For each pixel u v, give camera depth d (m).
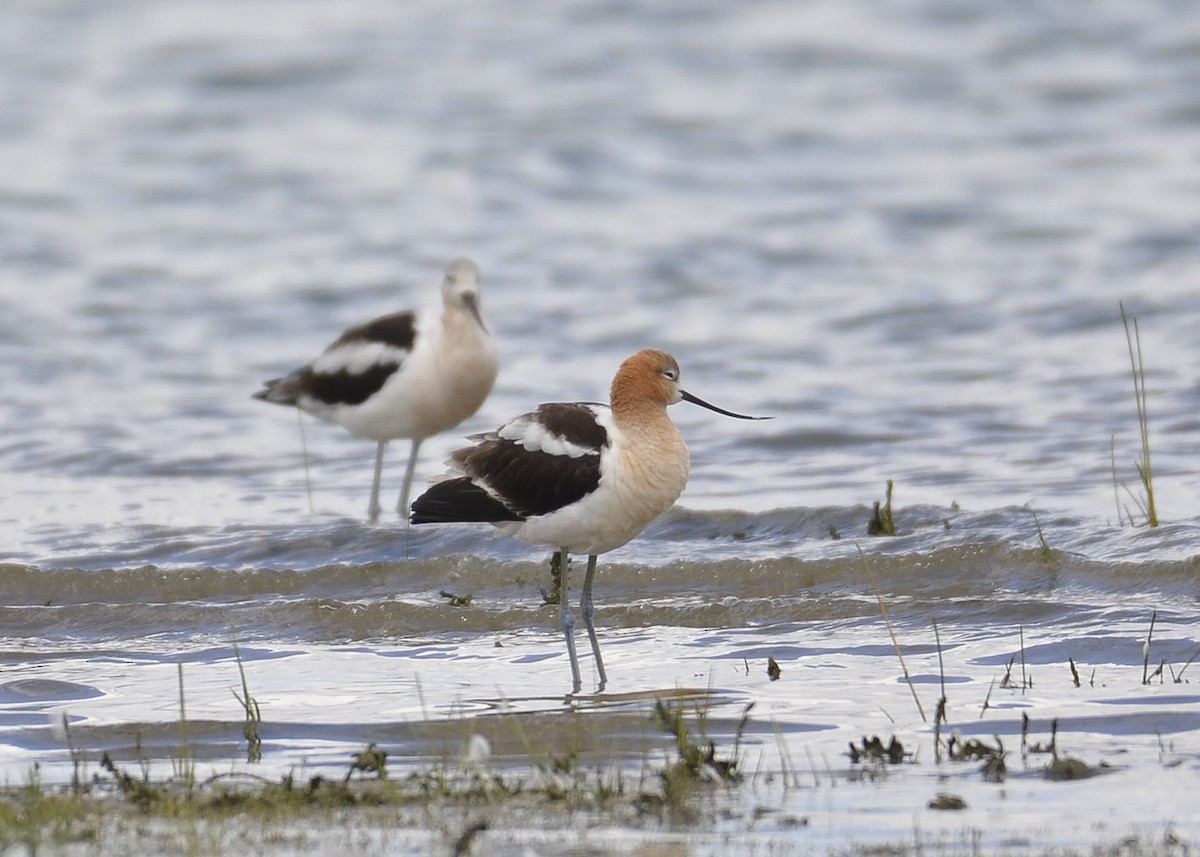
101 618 11.80
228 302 25.39
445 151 34.03
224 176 32.75
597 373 20.75
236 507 15.29
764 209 30.08
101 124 36.25
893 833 7.12
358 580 12.60
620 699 9.52
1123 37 40.56
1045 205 29.33
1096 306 22.70
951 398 18.55
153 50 41.69
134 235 29.33
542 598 12.08
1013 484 14.88
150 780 8.20
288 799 7.68
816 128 35.19
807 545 12.80
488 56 40.97
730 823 7.30
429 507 10.29
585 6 44.78
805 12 43.81
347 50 41.50
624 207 30.66
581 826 7.29
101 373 21.45
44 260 27.70
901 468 15.80
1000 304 23.25
